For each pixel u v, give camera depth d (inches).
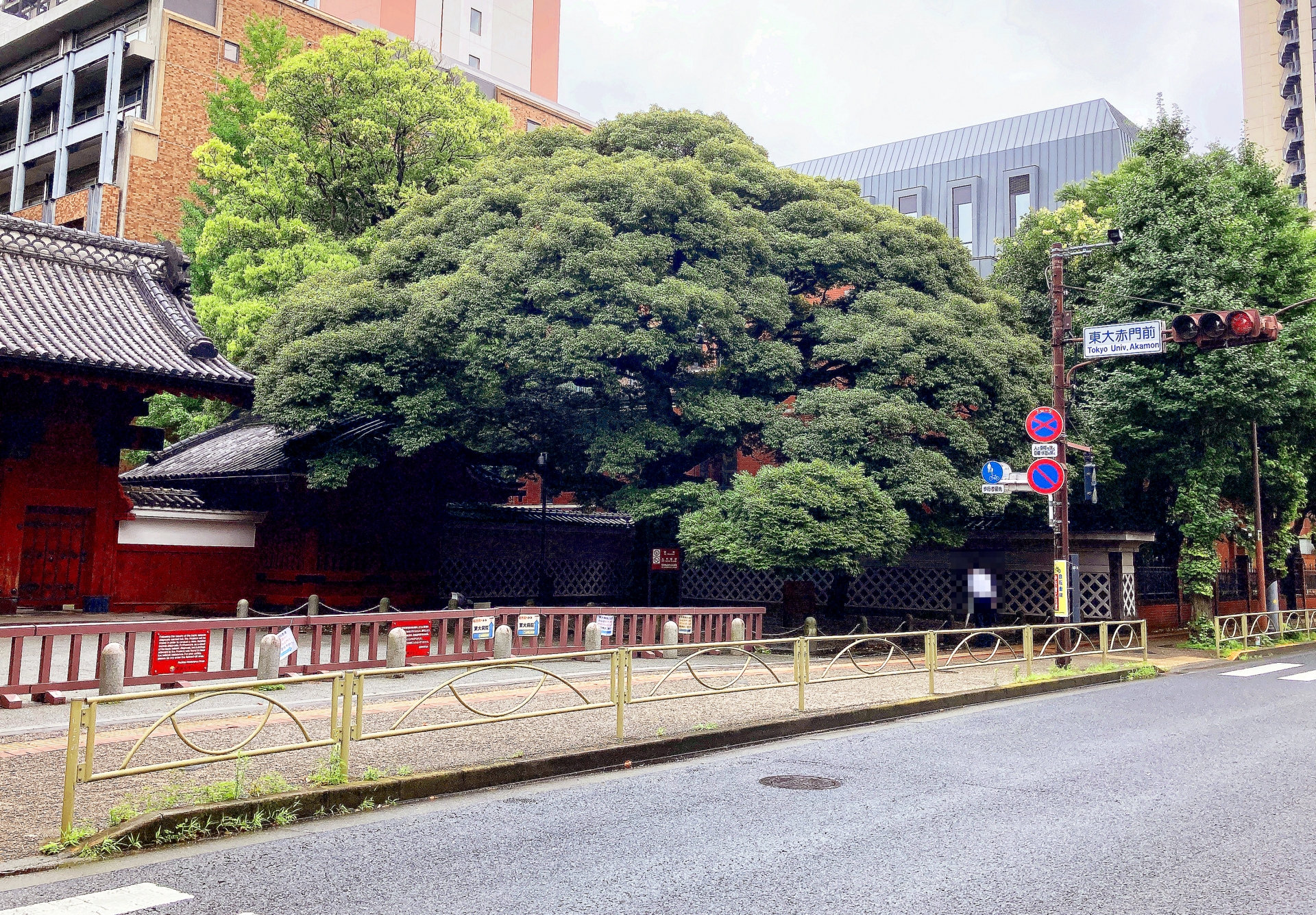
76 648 459.2
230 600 982.4
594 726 418.0
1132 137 2273.6
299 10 1899.6
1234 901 214.8
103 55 1672.0
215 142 1233.4
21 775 309.7
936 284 901.8
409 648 590.2
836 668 668.1
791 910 207.6
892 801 307.1
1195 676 707.4
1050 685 611.5
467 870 233.5
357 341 800.3
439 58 2196.1
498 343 765.3
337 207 1282.0
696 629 759.7
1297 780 339.0
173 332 858.1
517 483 1136.2
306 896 213.5
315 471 851.4
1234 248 914.1
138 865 235.6
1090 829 273.4
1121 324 627.8
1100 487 983.0
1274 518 1187.3
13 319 780.0
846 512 734.5
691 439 823.7
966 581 992.2
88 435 876.6
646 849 252.2
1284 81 3476.9
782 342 829.2
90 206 1579.7
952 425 789.9
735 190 899.4
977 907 209.9
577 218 772.0
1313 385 936.9
